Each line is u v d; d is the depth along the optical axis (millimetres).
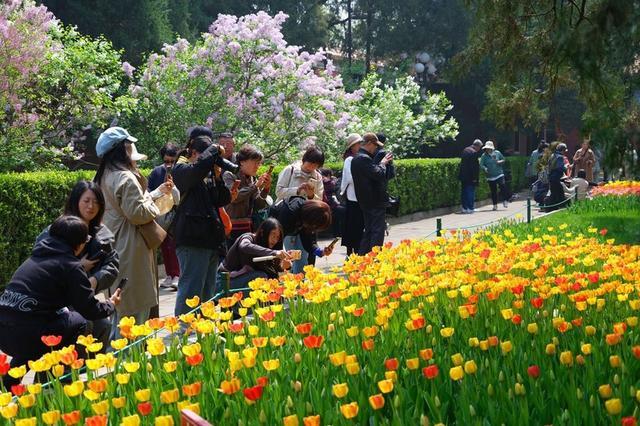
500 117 16344
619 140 11453
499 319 6660
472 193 26719
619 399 4496
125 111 21438
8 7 17875
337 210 14914
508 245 10906
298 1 41875
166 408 5000
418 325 6086
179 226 8656
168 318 6168
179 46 22438
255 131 22094
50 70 18938
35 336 6363
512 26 15172
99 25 29859
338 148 23672
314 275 8141
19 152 17875
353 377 5219
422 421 4387
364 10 45500
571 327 6344
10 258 12133
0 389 5379
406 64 44531
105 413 4777
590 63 11336
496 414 4617
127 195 7734
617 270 8469
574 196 23859
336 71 43062
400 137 30859
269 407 4773
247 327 6625
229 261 9062
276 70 22031
